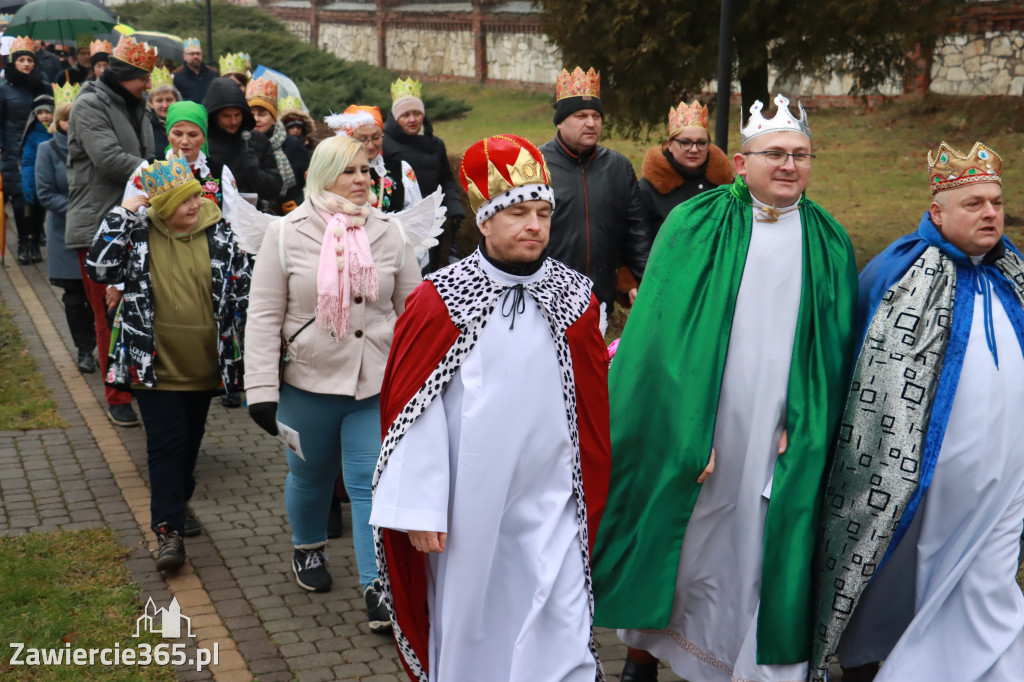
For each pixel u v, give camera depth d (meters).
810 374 3.58
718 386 3.60
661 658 3.90
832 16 8.77
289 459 4.36
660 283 3.70
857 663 3.83
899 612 3.78
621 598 3.74
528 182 2.96
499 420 3.02
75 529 5.03
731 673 3.70
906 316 3.51
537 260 3.08
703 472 3.60
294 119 7.73
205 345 4.62
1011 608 3.51
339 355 4.16
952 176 3.48
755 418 3.60
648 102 9.41
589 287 3.20
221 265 4.67
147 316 4.55
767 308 3.60
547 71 28.27
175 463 4.64
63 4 13.55
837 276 3.64
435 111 24.39
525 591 3.13
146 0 31.38
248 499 5.49
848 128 18.22
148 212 4.59
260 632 4.17
